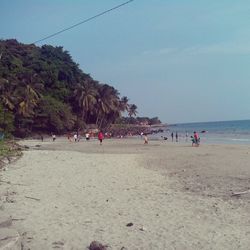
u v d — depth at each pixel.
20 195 13.73
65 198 13.59
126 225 9.97
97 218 10.73
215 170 21.33
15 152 31.86
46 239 8.66
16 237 8.02
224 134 92.94
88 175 19.73
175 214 11.16
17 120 80.75
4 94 77.56
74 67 111.19
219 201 12.76
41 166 23.48
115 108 108.50
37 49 113.94
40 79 92.75
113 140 72.00
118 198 13.66
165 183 17.09
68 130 95.19
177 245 8.32
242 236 8.87
